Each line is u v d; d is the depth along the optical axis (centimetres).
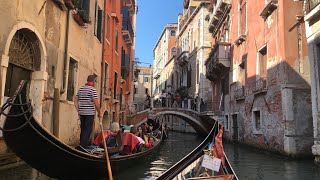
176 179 513
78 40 1034
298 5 1137
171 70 4316
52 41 827
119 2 1789
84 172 571
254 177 793
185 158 564
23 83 432
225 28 2066
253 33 1459
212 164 507
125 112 2172
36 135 458
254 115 1439
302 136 1085
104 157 602
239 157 1163
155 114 2495
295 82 1111
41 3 755
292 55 1120
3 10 605
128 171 789
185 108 2766
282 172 850
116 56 1758
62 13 884
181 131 3616
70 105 964
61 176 551
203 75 2708
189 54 3262
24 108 432
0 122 615
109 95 1542
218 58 1895
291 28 1129
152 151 1096
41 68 774
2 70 610
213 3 2406
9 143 464
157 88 5559
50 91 816
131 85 2598
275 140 1187
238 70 1700
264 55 1362
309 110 1104
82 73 1085
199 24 2856
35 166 519
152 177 782
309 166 934
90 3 1146
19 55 711
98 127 1298
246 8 1589
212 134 630
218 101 2169
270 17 1249
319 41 946
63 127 908
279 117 1150
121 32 1923
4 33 612
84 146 629
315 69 973
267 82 1272
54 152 495
